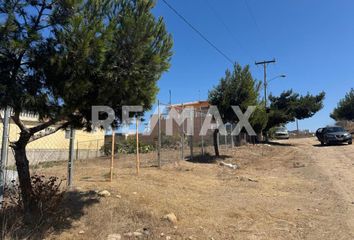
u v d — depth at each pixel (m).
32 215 6.44
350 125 59.72
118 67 6.25
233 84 21.20
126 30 6.19
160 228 6.88
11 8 5.45
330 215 8.44
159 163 14.41
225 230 7.10
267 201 9.69
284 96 43.44
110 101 6.46
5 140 6.71
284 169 16.94
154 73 6.88
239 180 12.97
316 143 37.25
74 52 5.53
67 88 5.62
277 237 6.83
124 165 15.45
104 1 6.11
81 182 9.74
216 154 21.11
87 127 6.93
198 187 10.94
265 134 41.41
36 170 12.66
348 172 15.23
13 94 5.36
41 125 6.38
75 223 6.67
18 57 5.61
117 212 7.40
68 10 5.75
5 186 7.13
